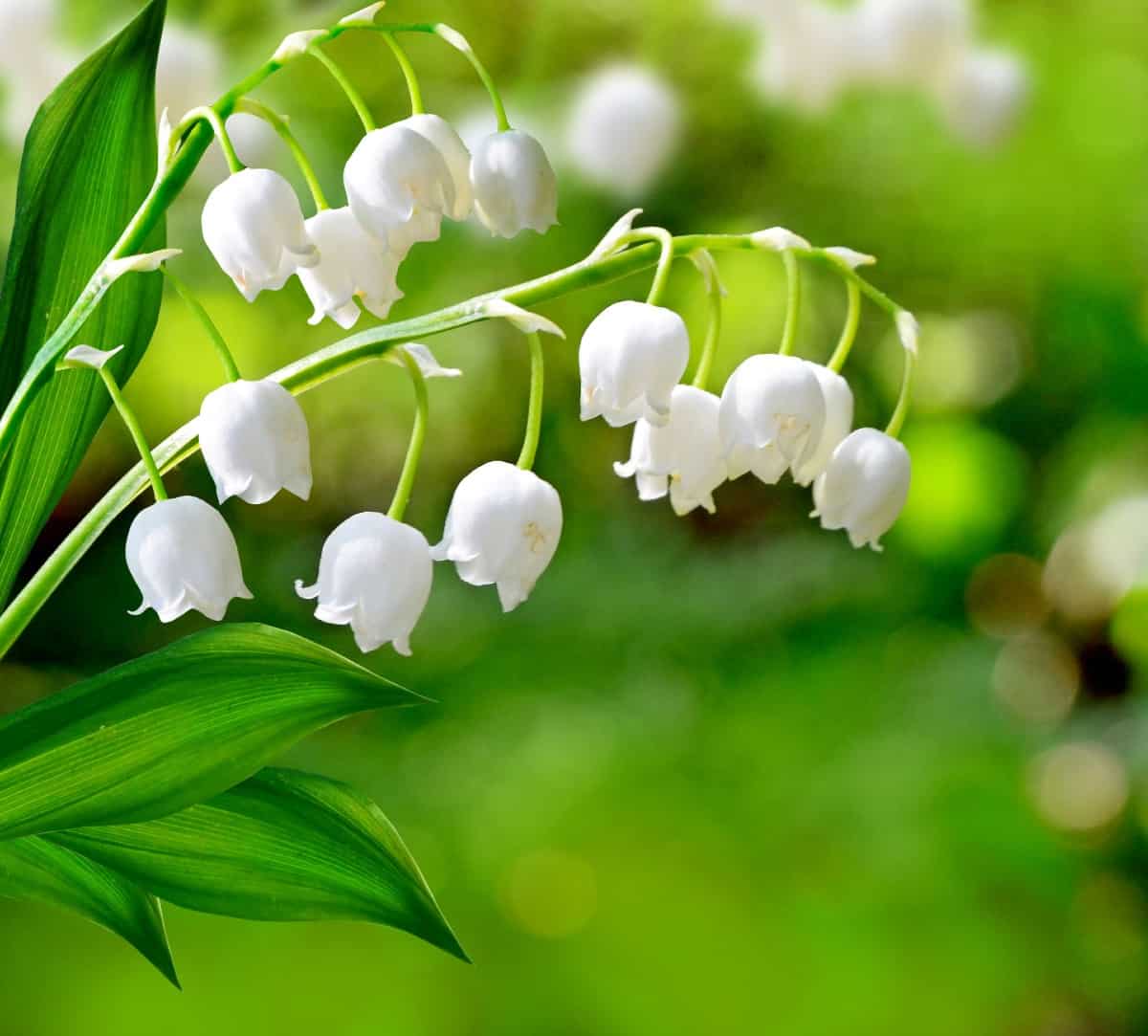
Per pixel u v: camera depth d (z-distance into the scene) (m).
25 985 0.97
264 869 0.40
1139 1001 1.05
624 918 1.09
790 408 0.39
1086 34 1.15
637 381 0.39
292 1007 0.98
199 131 0.39
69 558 0.39
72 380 0.40
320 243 0.39
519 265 1.13
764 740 1.29
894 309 0.40
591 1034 1.01
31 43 0.61
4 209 0.88
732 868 1.13
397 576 0.39
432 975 1.02
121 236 0.39
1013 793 1.21
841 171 1.16
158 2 0.40
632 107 0.76
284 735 0.38
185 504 0.39
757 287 1.23
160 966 0.40
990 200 1.19
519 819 1.19
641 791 1.22
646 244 0.39
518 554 0.39
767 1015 1.01
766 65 0.85
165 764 0.38
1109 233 1.23
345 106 0.99
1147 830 1.19
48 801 0.38
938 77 0.82
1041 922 1.10
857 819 1.17
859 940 1.05
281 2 0.86
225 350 0.39
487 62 1.03
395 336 0.39
